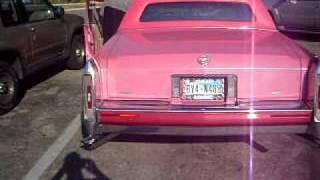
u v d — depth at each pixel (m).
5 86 6.96
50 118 6.78
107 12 11.34
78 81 9.02
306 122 4.46
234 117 4.41
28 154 5.50
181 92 4.52
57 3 26.98
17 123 6.59
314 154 5.35
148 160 5.25
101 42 8.98
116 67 4.51
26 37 7.55
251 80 4.49
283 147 5.56
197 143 5.68
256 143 5.68
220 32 5.39
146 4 5.71
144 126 4.50
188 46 4.73
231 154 5.37
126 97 4.55
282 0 14.52
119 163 5.20
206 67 4.47
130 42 5.00
